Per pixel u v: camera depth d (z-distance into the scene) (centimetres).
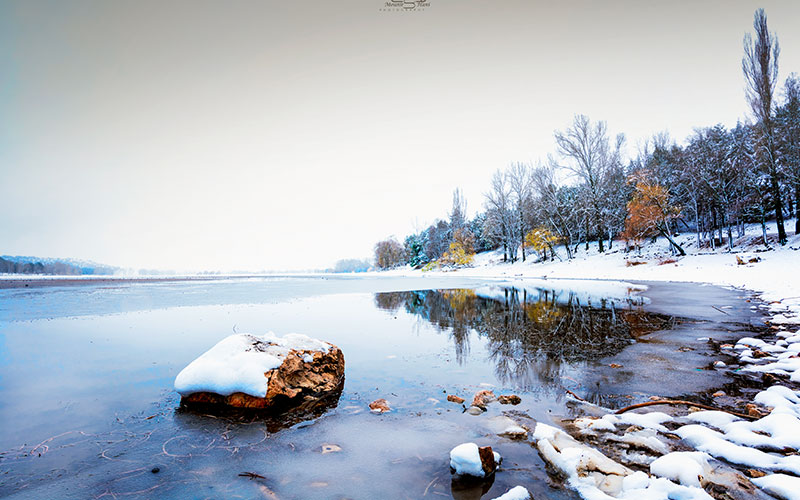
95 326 1009
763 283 1655
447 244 7406
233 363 451
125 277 6169
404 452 317
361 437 348
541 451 304
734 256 2534
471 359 639
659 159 4438
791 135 2569
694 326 858
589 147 3978
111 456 318
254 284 3444
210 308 1420
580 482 256
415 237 8044
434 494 253
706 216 3272
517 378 526
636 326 895
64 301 1780
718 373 513
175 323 1049
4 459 314
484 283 2906
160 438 354
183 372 457
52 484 274
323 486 267
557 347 710
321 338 834
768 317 919
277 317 1158
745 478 256
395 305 1488
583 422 360
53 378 548
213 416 409
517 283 2734
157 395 478
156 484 274
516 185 4997
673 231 4012
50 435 362
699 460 271
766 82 2566
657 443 308
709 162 3150
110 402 454
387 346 748
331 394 472
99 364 629
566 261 4009
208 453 322
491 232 5597
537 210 4666
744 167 2906
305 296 1959
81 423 391
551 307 1305
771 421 327
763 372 503
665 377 505
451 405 427
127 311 1338
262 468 295
